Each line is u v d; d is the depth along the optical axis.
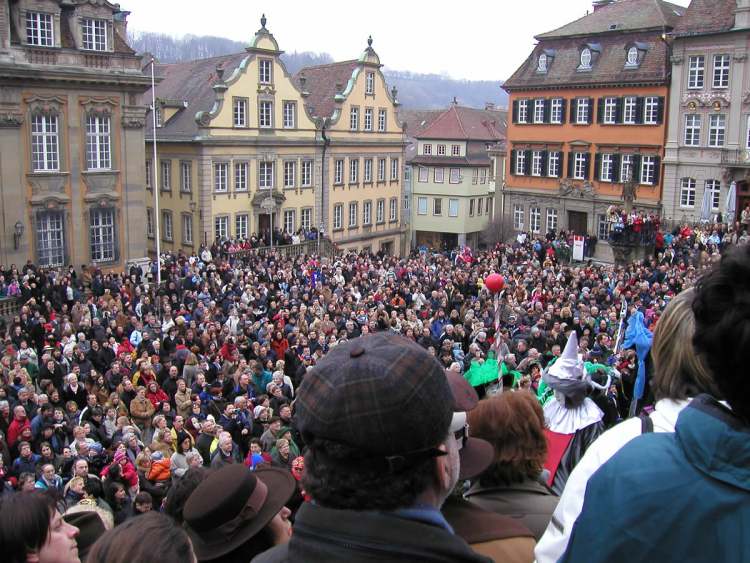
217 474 4.53
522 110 63.34
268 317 25.78
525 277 32.53
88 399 15.59
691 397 2.85
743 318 2.17
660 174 54.91
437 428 2.26
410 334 22.12
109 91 40.88
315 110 62.19
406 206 83.31
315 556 2.20
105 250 42.12
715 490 2.12
